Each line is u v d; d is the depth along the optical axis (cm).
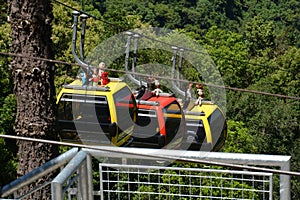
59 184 379
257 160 462
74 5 3694
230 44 5578
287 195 464
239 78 5231
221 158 464
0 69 2900
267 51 6544
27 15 695
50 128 721
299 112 4053
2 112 2827
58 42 3444
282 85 4966
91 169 475
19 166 722
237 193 539
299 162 3931
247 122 4241
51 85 723
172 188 566
